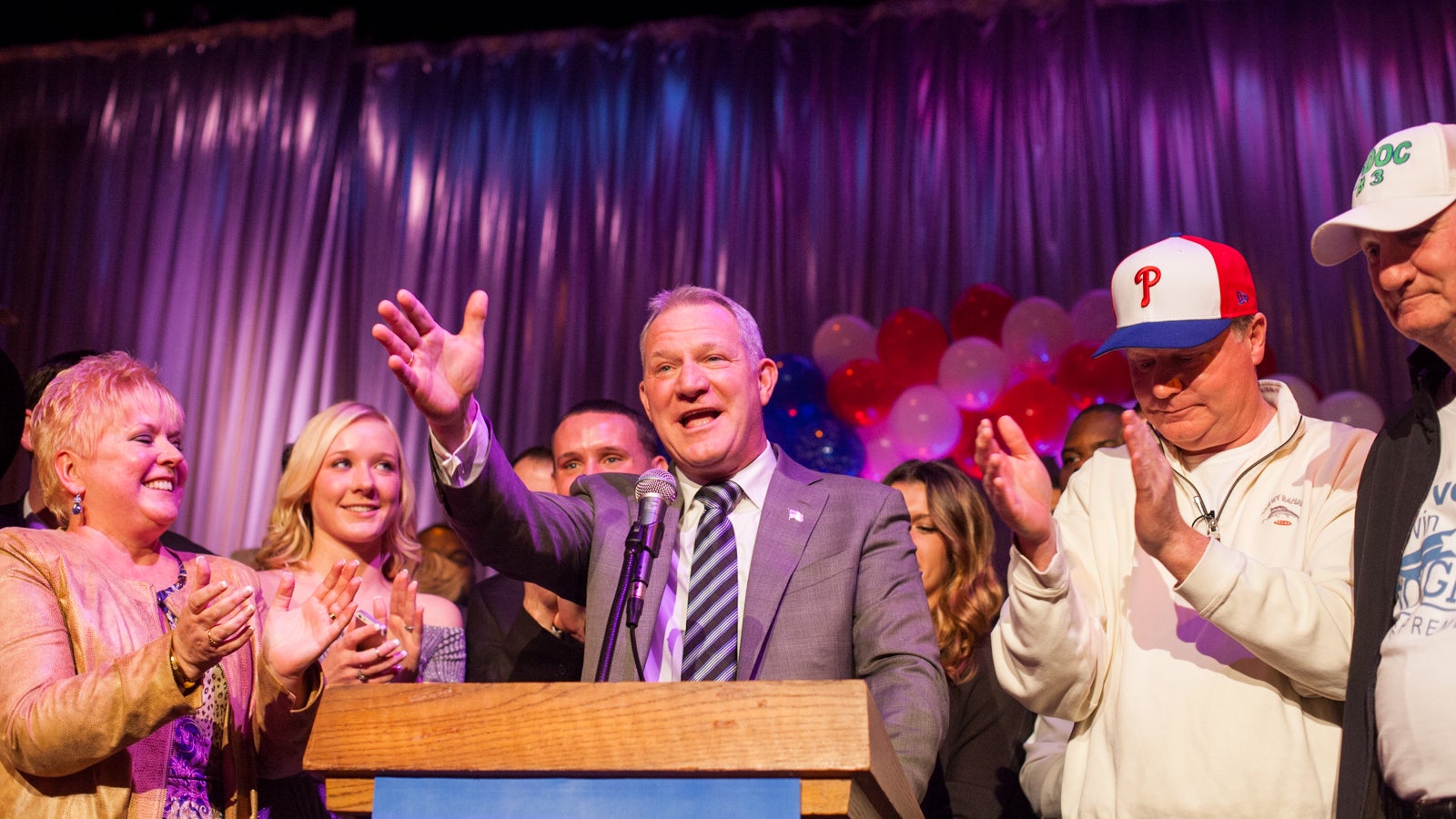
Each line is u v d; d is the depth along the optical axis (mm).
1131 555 2076
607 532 2008
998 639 2021
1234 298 2035
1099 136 5375
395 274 5805
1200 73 5375
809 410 4727
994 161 5473
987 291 4957
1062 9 5578
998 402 4539
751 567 1926
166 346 5703
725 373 2053
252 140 5934
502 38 6125
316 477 2783
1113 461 2211
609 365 5539
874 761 1250
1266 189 5168
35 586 1854
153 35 6188
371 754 1330
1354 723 1724
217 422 5582
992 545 2830
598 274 5719
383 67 6148
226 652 1643
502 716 1313
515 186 5895
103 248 5891
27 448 2809
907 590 1918
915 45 5699
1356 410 4441
